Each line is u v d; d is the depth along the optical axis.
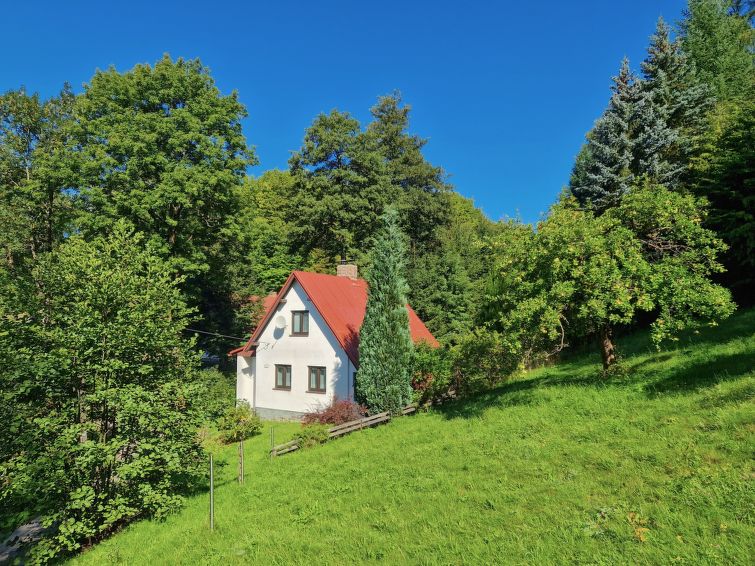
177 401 13.15
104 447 11.10
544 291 12.89
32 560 10.37
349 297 28.11
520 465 9.73
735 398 9.83
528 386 17.72
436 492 9.32
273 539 8.86
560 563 6.10
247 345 28.58
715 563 5.42
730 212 17.78
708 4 31.64
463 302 32.62
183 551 9.32
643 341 19.16
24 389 11.14
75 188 28.05
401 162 47.81
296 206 40.59
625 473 8.23
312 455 15.28
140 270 13.85
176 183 27.95
